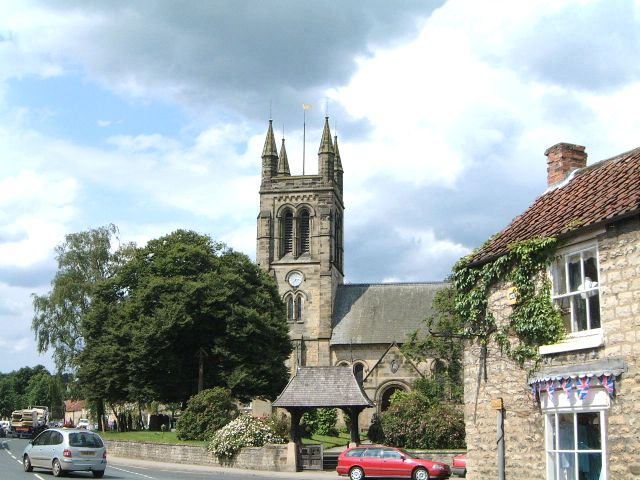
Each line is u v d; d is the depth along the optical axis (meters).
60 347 89.44
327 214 97.25
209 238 80.94
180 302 69.44
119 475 40.97
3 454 54.97
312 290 95.75
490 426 23.59
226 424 57.78
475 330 24.58
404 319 94.12
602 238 19.42
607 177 23.06
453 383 63.00
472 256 25.00
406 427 54.44
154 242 79.94
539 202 25.45
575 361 20.06
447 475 43.38
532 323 21.59
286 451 49.88
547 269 21.53
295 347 94.12
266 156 100.00
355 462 43.53
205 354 72.75
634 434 17.81
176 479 39.03
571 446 19.97
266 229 98.06
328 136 99.75
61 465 37.75
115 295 79.62
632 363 18.11
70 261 92.25
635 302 18.23
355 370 92.75
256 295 77.56
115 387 73.44
